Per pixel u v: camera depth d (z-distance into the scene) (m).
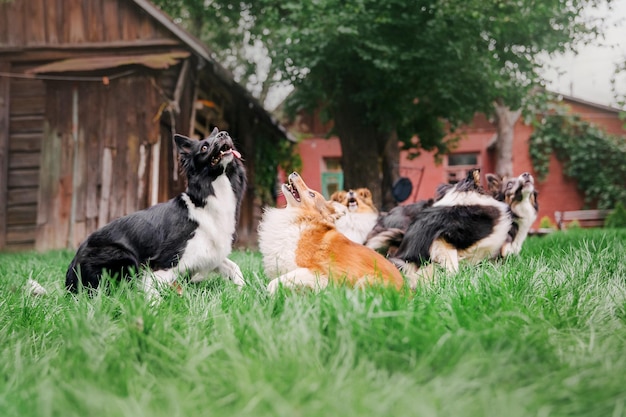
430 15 12.28
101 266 4.38
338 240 3.98
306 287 3.67
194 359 2.30
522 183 6.21
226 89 14.17
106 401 1.95
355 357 2.31
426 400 1.89
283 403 1.87
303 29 11.92
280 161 21.09
